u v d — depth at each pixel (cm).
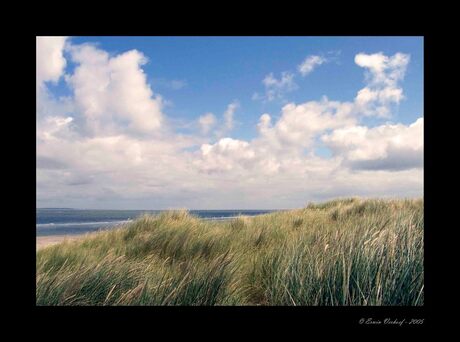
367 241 293
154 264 337
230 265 302
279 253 327
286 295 271
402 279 263
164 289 272
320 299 266
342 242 306
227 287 279
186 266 320
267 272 310
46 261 342
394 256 279
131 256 374
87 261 346
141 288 274
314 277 276
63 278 287
